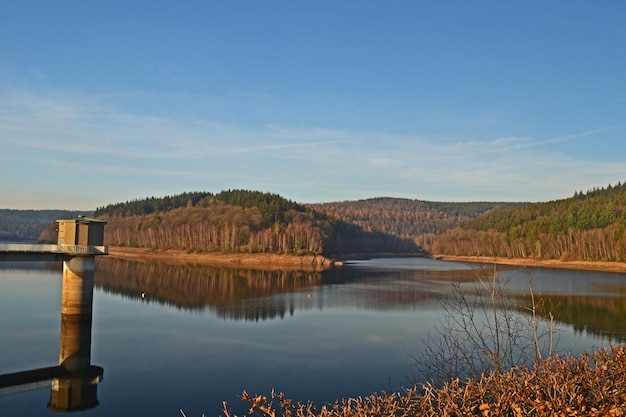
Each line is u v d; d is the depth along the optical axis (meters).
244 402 26.36
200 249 176.75
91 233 48.28
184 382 29.88
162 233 197.25
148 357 35.38
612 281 91.31
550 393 10.72
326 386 28.83
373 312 55.34
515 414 10.16
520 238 169.75
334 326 47.00
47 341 39.97
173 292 71.06
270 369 32.41
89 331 43.75
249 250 169.00
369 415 10.82
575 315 51.41
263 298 66.69
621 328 44.28
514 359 23.02
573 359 12.05
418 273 115.06
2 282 74.56
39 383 29.94
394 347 38.09
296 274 110.94
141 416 24.70
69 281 46.41
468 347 29.73
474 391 10.99
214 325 47.25
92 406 26.11
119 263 127.94
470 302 58.78
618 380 11.01
